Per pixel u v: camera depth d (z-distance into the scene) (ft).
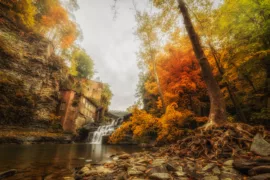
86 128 101.40
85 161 19.99
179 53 54.49
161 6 35.99
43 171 13.66
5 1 68.23
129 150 39.55
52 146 47.14
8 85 58.39
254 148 13.38
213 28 38.40
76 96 103.86
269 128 32.50
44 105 75.77
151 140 59.57
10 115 56.49
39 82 74.95
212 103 22.33
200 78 52.29
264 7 30.53
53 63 87.71
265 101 38.81
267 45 33.88
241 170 10.00
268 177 7.73
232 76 38.88
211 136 18.40
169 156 18.33
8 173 11.81
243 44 35.42
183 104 55.93
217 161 13.04
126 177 10.25
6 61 61.87
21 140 48.11
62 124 86.74
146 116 37.45
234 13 36.24
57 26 113.50
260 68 35.47
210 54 43.86
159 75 56.39
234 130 17.90
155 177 9.73
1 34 63.77
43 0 100.32
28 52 73.10
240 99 45.39
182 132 38.01
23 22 75.51
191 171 10.84
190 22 26.81
